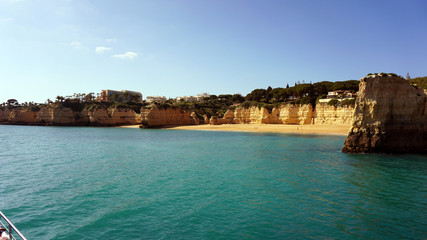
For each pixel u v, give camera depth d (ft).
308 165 115.24
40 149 173.37
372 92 149.18
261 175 96.12
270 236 48.24
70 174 98.73
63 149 173.99
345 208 62.28
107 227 52.37
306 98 359.25
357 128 151.33
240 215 58.39
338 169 106.11
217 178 91.91
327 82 413.18
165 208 62.80
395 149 147.43
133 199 69.56
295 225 53.06
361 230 50.67
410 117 147.74
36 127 471.21
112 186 81.92
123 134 312.50
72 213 59.82
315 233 49.44
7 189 78.74
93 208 62.95
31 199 69.62
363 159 130.21
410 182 85.56
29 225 53.31
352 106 298.76
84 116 520.42
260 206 63.93
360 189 77.77
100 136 281.95
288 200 68.18
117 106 517.55
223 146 189.37
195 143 211.41
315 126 322.75
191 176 95.09
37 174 98.84
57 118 501.56
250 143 207.41
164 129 420.36
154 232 50.08
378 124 147.33
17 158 135.64
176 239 47.14
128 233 49.70
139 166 114.52
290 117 365.61
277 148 175.11
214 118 463.42
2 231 31.40
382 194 72.95
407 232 49.80
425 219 55.88
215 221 55.16
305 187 80.23
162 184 84.28
